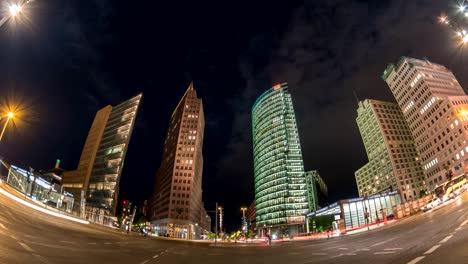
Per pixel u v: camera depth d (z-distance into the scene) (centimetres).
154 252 2298
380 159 16162
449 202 5534
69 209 6906
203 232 18750
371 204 10806
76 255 1527
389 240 2255
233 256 2134
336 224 8025
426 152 12256
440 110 11581
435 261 982
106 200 13162
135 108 15738
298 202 18438
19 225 2303
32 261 1162
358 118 18488
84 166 15300
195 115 17438
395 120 16562
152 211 19625
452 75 13250
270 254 2212
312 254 1912
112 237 3422
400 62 14138
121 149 14550
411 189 14575
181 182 14812
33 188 5844
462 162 10431
